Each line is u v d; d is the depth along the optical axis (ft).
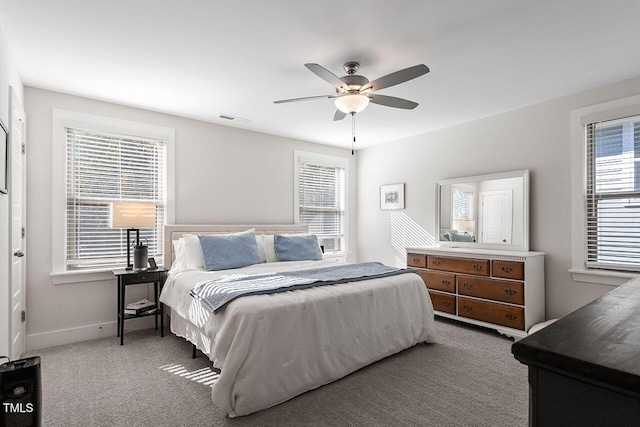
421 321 9.99
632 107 9.54
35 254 10.15
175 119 12.96
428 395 7.19
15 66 8.63
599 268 10.26
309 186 17.22
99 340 10.73
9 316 7.91
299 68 9.07
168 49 8.07
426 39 7.61
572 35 7.42
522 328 10.55
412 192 16.02
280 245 13.26
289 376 6.94
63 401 6.96
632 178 9.66
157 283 11.66
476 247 13.16
